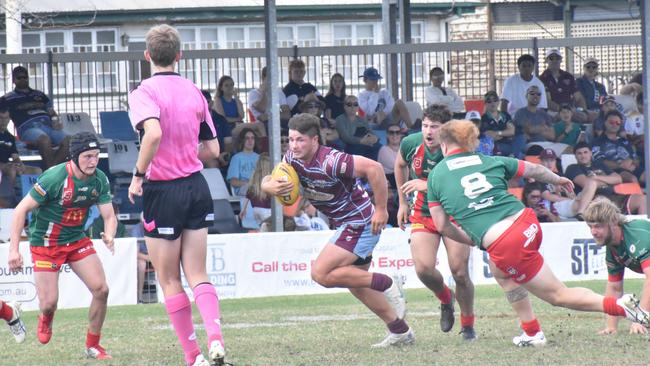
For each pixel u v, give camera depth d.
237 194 44.94
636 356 17.28
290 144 18.58
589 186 45.34
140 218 42.38
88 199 20.52
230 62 53.34
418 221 20.55
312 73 62.34
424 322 24.69
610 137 47.78
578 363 16.64
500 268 17.89
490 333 21.59
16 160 44.34
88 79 54.44
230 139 46.97
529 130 48.50
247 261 34.66
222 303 32.78
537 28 88.19
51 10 79.69
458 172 18.08
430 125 20.05
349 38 87.56
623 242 19.66
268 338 21.95
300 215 40.78
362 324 24.70
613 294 20.56
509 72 63.00
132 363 18.69
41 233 20.56
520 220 17.72
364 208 19.05
